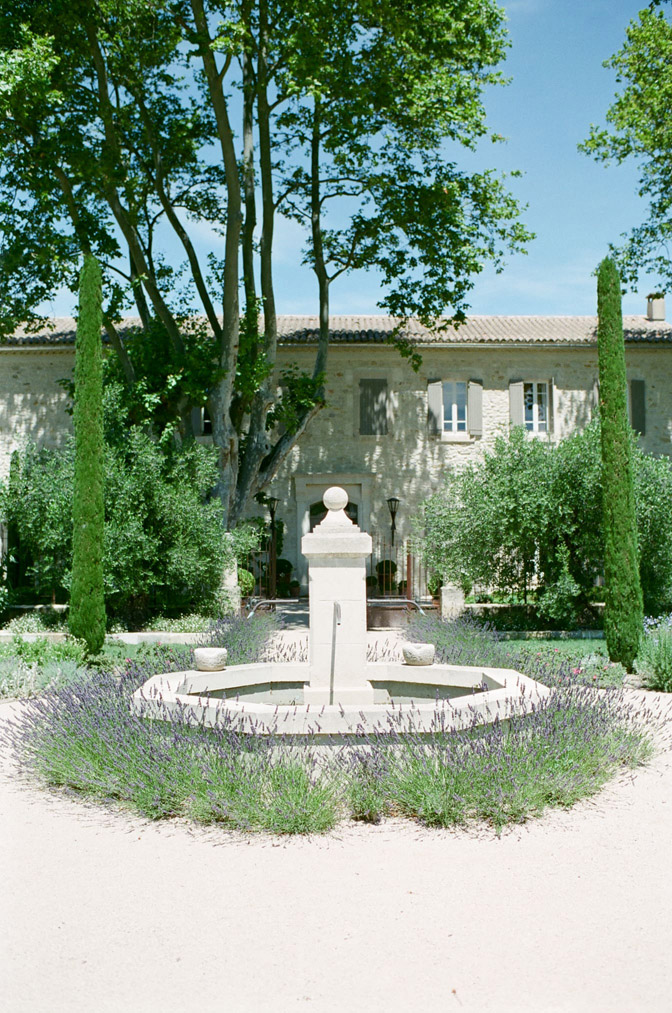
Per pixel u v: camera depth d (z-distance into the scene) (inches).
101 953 132.6
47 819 202.8
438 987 121.1
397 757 212.2
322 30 607.2
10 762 252.2
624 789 224.2
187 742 215.3
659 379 905.5
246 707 231.5
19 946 135.3
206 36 599.8
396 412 907.4
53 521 578.2
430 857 175.6
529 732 227.0
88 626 452.8
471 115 634.8
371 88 660.1
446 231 705.6
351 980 123.3
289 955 131.2
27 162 630.5
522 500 551.8
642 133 718.5
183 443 663.1
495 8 665.6
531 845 182.7
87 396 464.4
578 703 250.5
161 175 692.7
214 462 656.4
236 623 503.8
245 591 747.4
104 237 657.6
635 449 589.6
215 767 203.5
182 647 496.7
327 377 906.7
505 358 905.5
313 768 206.2
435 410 900.0
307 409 766.5
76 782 222.4
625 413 435.5
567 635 555.8
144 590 593.0
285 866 170.6
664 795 218.7
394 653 457.4
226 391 672.4
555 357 906.1
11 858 176.2
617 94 754.8
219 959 130.1
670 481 555.5
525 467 577.6
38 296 658.8
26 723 255.0
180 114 705.6
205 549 610.9
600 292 443.8
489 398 906.1
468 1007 115.6
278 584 876.0
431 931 139.4
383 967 127.3
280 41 640.4
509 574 591.5
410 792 201.2
